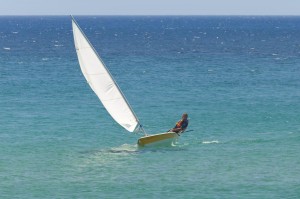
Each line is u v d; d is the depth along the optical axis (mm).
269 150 146125
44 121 186000
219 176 123312
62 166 132000
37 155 142625
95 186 117062
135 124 150375
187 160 136125
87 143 156125
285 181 119625
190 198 109625
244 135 165250
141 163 133750
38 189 115438
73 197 110625
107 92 149750
